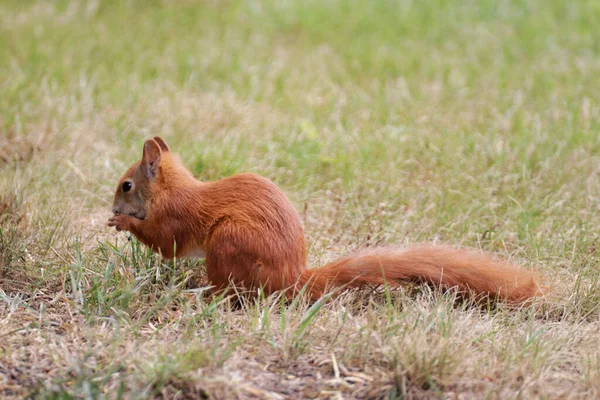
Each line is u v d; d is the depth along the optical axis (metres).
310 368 7.16
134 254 9.16
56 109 14.42
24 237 9.72
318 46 19.67
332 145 13.45
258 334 7.53
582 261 9.71
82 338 7.57
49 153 12.82
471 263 8.42
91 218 11.09
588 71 17.12
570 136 13.45
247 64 17.84
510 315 8.34
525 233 10.46
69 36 18.83
